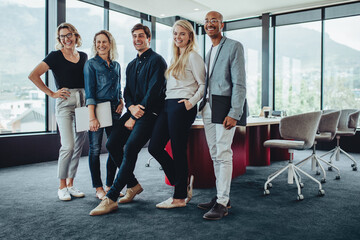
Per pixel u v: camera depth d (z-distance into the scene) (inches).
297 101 297.0
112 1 228.5
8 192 126.5
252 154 191.2
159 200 114.4
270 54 301.1
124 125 106.8
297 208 107.0
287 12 293.6
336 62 277.3
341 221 94.4
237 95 89.8
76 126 107.3
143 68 102.8
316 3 271.1
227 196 96.2
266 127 191.5
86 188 132.2
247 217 97.0
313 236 82.7
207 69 98.4
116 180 100.3
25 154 195.0
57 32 111.2
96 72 108.1
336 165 194.9
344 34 271.6
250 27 319.9
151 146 102.6
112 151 107.1
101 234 82.9
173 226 88.7
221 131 93.3
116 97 113.9
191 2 233.8
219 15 94.8
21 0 197.2
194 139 133.6
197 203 110.9
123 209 103.6
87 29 237.3
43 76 207.9
